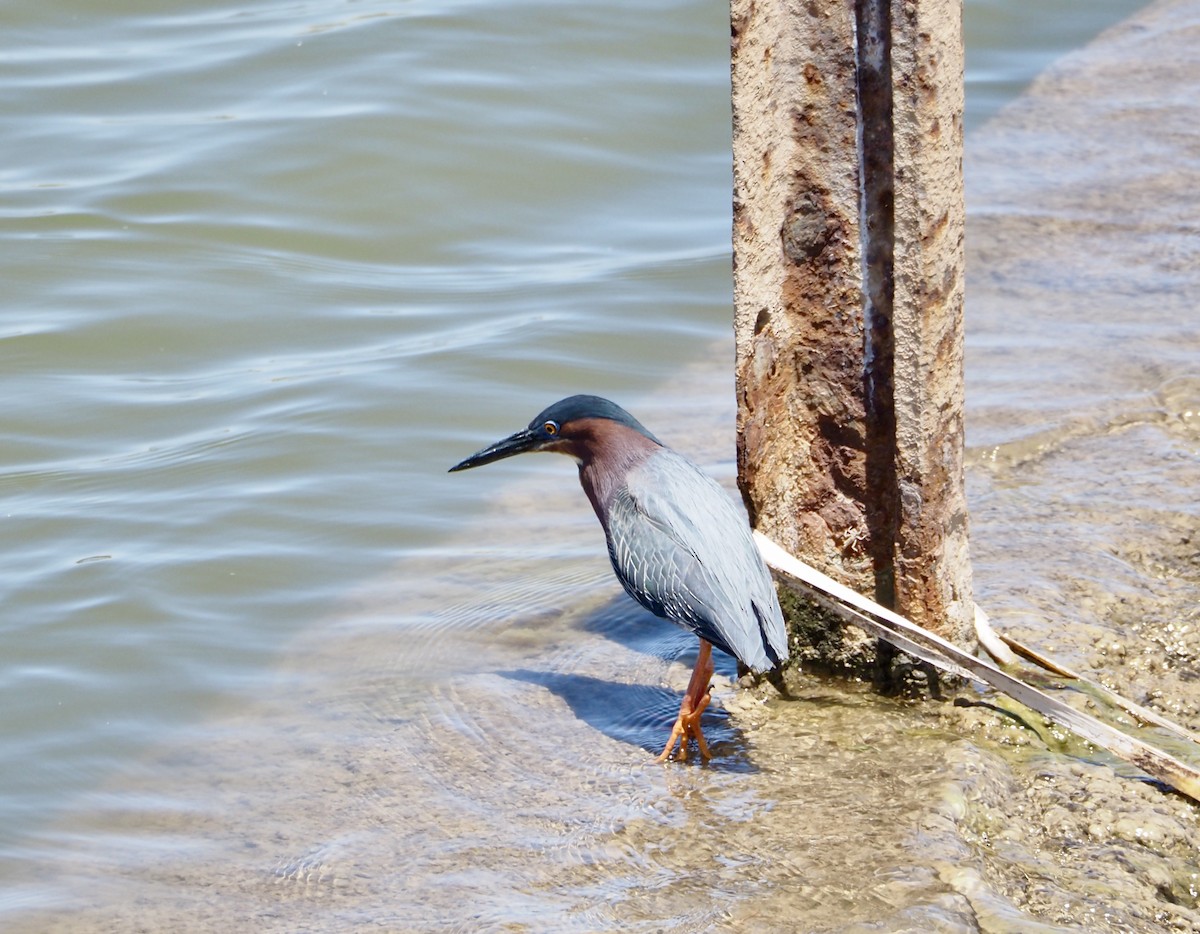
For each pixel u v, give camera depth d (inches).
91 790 401.7
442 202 832.3
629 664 443.2
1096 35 1108.5
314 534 548.4
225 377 670.5
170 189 825.5
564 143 886.4
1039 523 495.2
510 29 1005.8
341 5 1063.6
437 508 568.4
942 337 376.5
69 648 476.1
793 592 411.2
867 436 397.1
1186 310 682.2
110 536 546.0
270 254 779.4
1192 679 405.7
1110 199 833.5
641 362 684.7
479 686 436.1
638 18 1009.5
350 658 462.0
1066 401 594.6
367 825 367.9
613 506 401.7
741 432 394.6
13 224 781.9
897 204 367.9
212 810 384.8
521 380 666.8
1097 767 371.6
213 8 1066.7
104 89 933.8
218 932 330.3
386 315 729.0
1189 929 311.0
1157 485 518.0
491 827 360.2
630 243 803.4
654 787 370.3
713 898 319.6
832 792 358.9
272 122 889.5
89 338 697.6
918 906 307.6
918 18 354.0
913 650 390.3
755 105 372.5
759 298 386.6
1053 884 323.0
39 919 342.0
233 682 454.6
